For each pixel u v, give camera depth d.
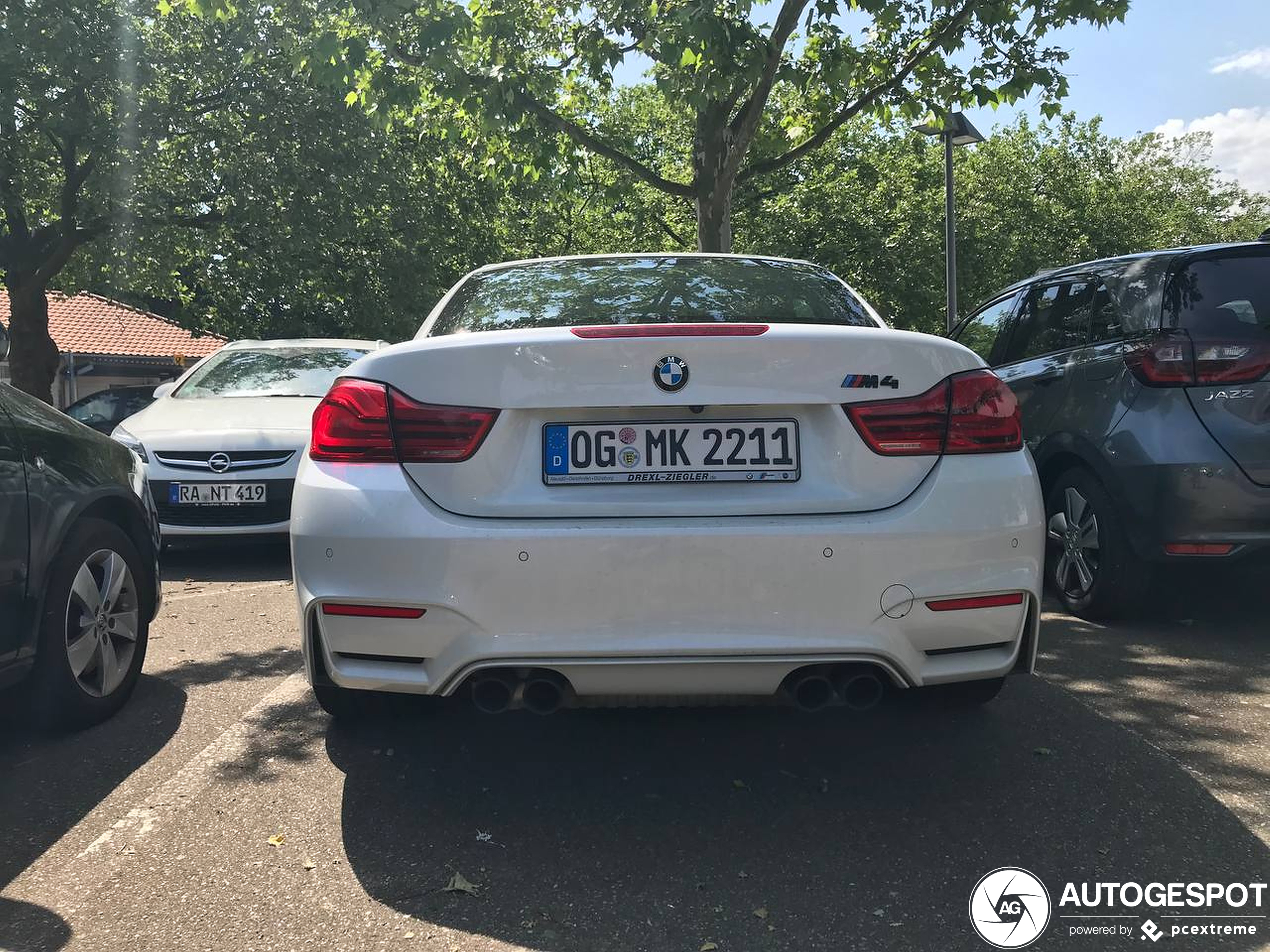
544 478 2.66
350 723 3.57
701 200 9.95
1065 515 5.11
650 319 3.29
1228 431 4.33
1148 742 3.36
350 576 2.65
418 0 8.73
